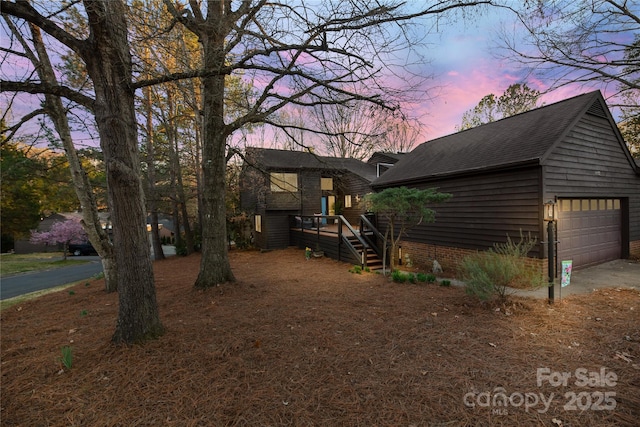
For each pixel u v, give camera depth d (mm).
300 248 14859
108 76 3246
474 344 3477
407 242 11039
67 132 6680
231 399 2465
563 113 7852
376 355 3227
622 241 9273
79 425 2176
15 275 13148
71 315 5102
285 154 17047
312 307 4977
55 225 19641
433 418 2240
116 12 3305
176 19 4699
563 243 7402
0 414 2312
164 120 10406
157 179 17109
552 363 3033
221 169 6355
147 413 2303
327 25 3854
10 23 3791
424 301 5277
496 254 5191
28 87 3100
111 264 7191
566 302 5039
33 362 3156
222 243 6438
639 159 12711
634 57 5723
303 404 2402
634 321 4109
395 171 12359
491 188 7926
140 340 3482
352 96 4473
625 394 2508
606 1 4777
